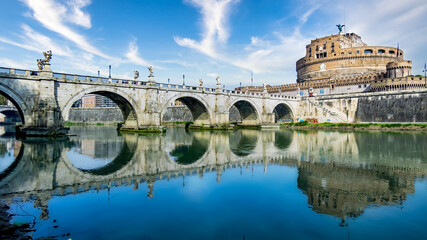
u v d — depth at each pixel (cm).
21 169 2009
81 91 4328
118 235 987
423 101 6028
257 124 7600
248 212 1222
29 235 970
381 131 5869
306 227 1071
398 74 8000
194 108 6688
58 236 969
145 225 1076
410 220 1134
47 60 3934
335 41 10225
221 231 1030
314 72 10769
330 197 1425
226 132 5794
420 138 4219
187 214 1195
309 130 6481
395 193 1488
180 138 4325
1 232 973
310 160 2434
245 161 2392
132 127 5578
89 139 4009
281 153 2822
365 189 1567
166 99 5494
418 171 2000
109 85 4656
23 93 3800
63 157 2500
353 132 5684
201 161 2388
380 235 1003
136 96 5097
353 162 2338
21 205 1270
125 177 1814
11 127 7538
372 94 6994
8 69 3678
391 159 2469
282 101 8138
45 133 3859
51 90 3938
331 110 7906
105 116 10450
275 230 1043
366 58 9756
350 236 995
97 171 1981
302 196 1441
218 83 6450
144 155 2672
